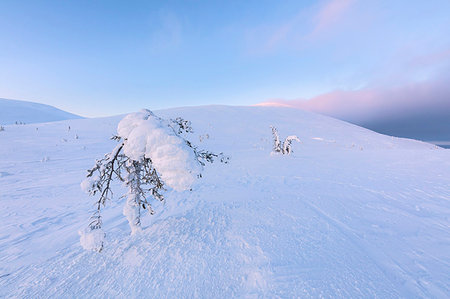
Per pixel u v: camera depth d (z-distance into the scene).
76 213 5.91
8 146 20.66
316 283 2.18
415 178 7.78
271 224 3.78
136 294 2.15
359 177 8.34
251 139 35.78
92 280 2.46
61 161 15.55
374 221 3.94
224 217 4.28
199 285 2.22
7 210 6.17
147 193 7.44
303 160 14.75
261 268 2.44
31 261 3.27
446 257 2.71
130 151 3.10
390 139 48.38
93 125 39.19
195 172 3.01
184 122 4.11
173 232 3.58
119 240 3.59
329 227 3.64
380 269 2.45
